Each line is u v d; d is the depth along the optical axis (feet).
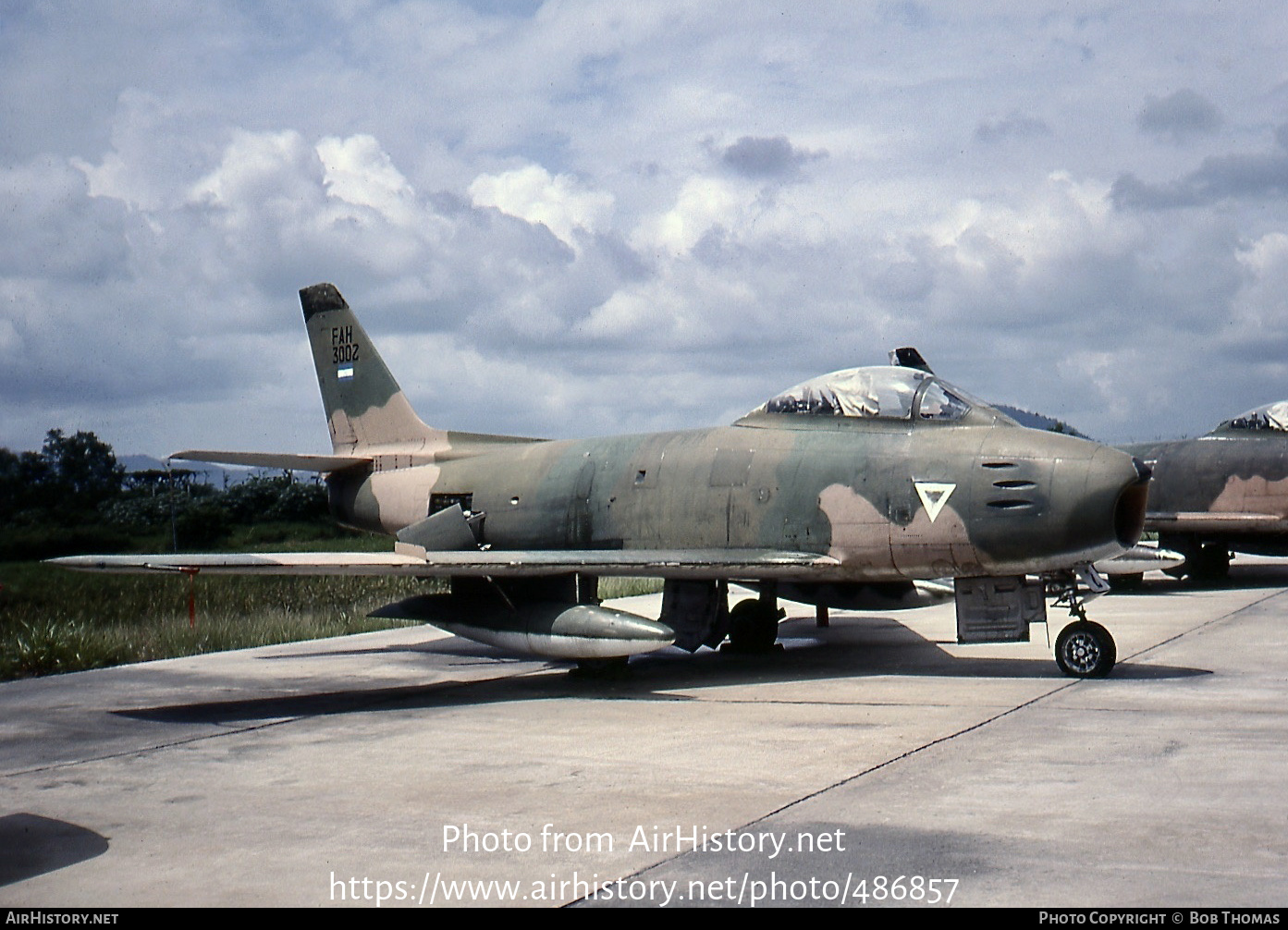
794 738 24.86
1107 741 23.26
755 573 35.12
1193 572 68.18
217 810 20.15
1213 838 16.53
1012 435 33.24
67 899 15.51
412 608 37.68
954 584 34.53
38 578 77.61
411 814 19.40
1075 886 14.79
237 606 64.75
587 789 20.72
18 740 27.71
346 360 53.11
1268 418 64.44
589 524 41.34
